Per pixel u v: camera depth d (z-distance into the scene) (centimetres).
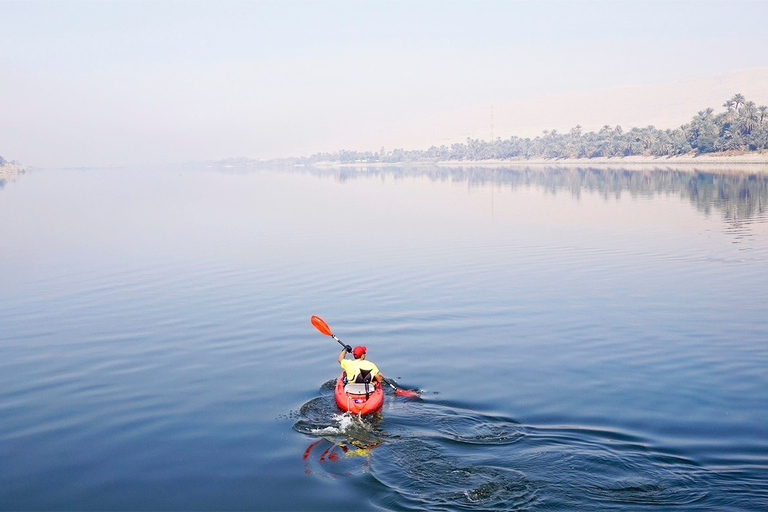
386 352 1562
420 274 2506
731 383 1309
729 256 2698
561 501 871
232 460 1030
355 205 5962
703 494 880
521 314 1880
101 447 1087
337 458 1026
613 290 2155
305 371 1445
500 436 1075
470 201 6047
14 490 955
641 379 1345
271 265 2786
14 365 1523
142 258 3061
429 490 912
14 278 2614
